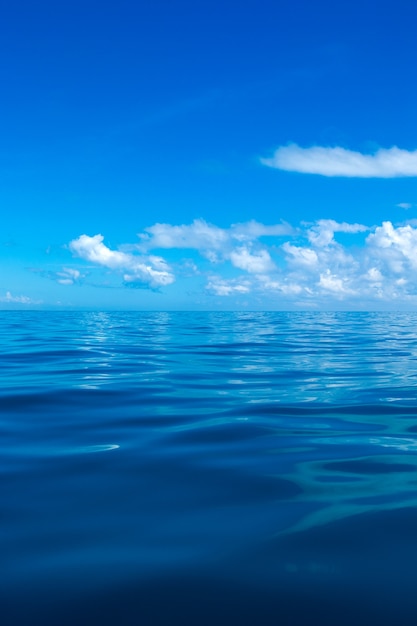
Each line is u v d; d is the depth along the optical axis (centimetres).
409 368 1656
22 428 823
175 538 424
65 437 767
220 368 1628
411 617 319
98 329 3972
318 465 630
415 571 371
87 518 466
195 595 342
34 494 527
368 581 358
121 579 361
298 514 475
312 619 317
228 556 394
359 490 541
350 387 1258
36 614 322
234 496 524
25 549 405
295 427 837
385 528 443
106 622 314
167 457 664
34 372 1479
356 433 796
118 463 636
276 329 4209
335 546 410
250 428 827
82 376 1406
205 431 805
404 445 725
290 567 377
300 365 1727
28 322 5216
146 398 1095
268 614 322
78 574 367
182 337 3111
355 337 3269
